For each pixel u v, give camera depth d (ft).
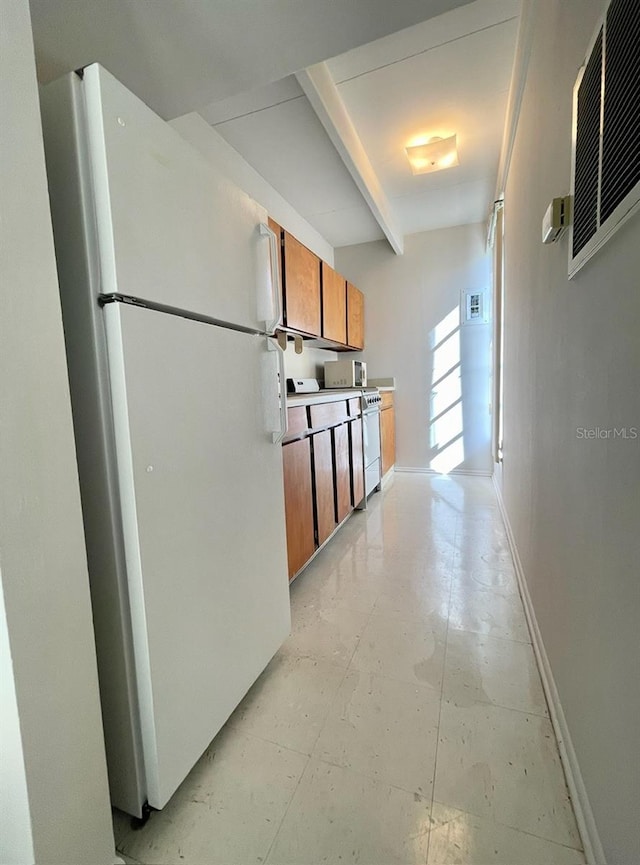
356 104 7.32
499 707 4.18
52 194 2.69
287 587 5.10
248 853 2.95
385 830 3.05
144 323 2.87
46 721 2.35
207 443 3.58
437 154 8.82
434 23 5.63
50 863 2.36
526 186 5.88
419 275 14.14
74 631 2.51
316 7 4.05
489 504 11.00
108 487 2.81
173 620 3.16
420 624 5.67
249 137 7.84
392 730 3.94
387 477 13.88
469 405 13.99
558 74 3.93
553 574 4.22
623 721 2.31
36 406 2.29
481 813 3.14
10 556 2.17
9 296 2.15
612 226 2.41
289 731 3.98
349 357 15.20
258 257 4.46
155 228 2.98
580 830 2.96
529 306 5.72
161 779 3.05
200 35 4.29
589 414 3.02
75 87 2.58
